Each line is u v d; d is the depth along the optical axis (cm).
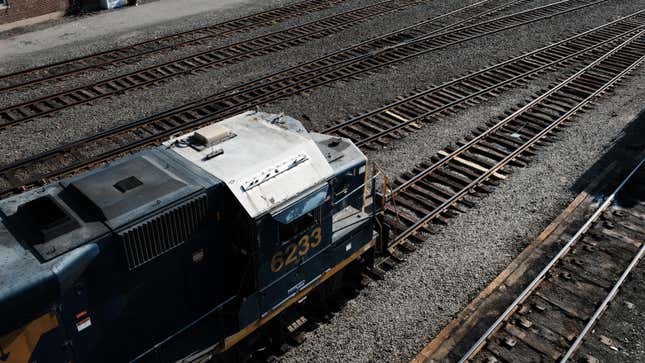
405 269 1002
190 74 1812
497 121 1542
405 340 860
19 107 1545
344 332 870
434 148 1398
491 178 1285
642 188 1241
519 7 2633
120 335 645
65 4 2491
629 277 988
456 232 1102
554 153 1386
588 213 1155
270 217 675
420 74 1842
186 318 721
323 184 739
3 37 2177
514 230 1111
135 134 1425
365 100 1648
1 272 521
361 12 2494
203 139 736
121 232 585
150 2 2686
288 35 2188
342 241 841
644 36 2261
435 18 2408
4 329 520
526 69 1900
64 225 566
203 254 690
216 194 664
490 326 885
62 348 580
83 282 577
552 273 992
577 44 2147
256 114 848
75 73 1789
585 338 866
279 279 743
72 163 1288
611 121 1548
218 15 2444
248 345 786
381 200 926
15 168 1257
